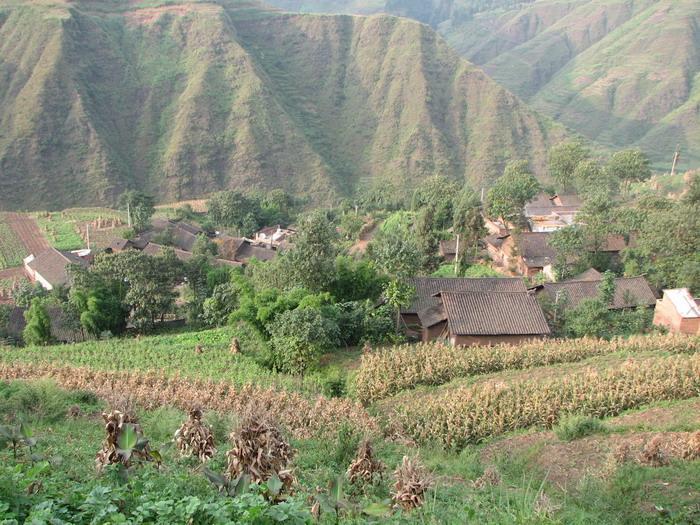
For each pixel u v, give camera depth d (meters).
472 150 137.75
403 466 12.46
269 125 133.38
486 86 149.62
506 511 12.02
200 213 102.62
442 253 58.47
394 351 31.97
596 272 46.91
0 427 13.18
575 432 21.36
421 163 133.12
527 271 53.69
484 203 74.00
